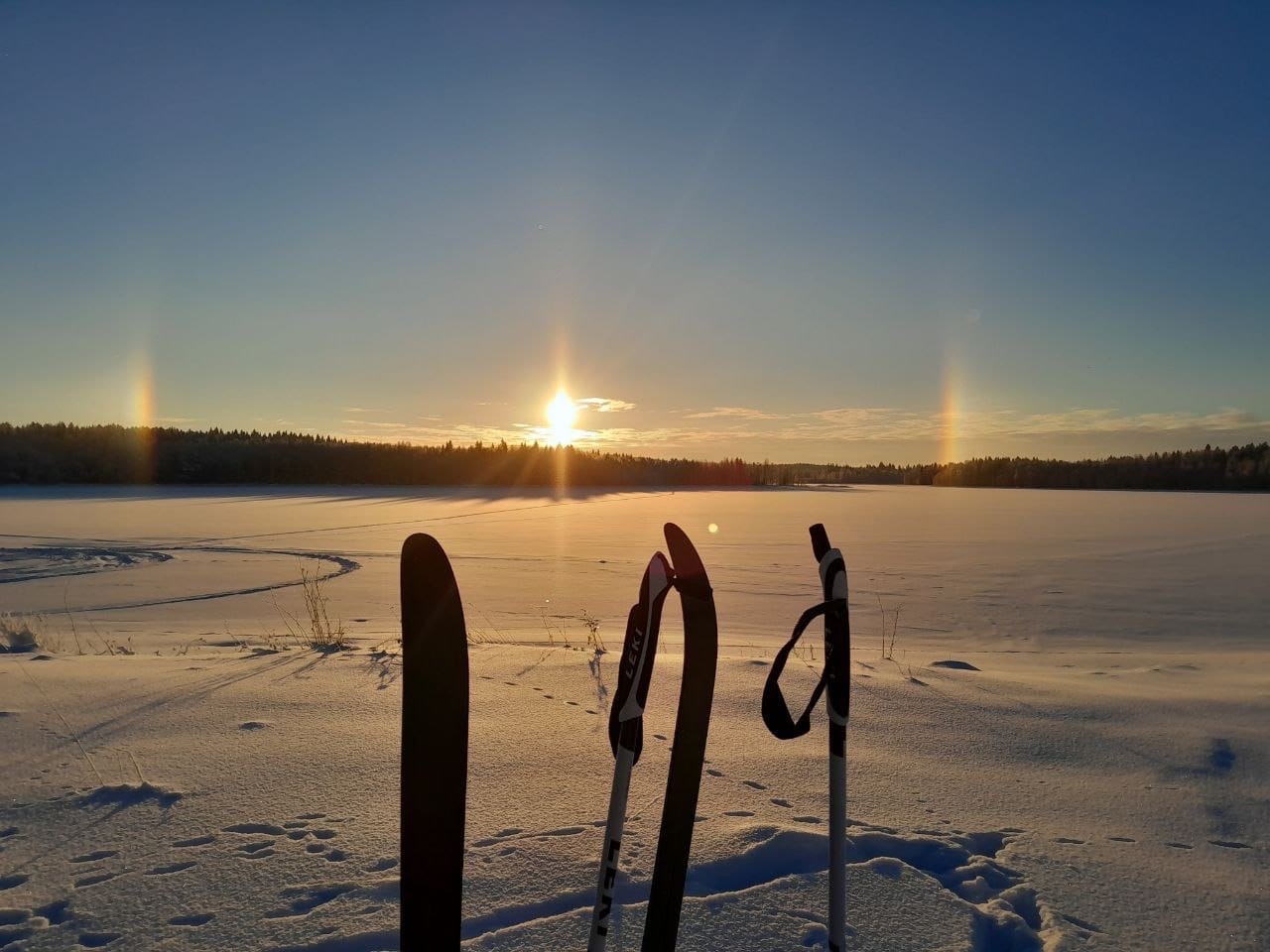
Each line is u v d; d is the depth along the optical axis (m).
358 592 17.08
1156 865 2.41
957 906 2.10
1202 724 3.86
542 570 21.02
